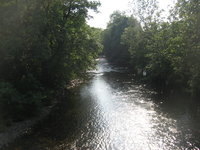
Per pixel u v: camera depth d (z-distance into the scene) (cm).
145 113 2703
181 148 1809
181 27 2625
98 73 6306
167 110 2805
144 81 4872
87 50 3753
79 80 5103
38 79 3020
